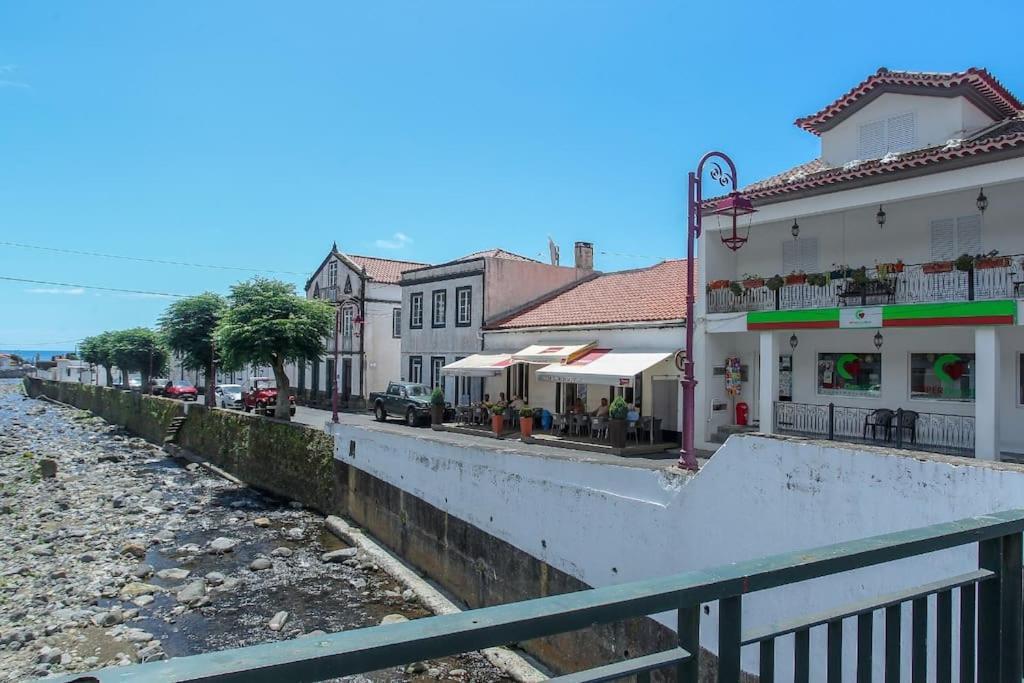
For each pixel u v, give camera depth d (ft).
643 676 6.38
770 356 59.52
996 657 9.17
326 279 153.99
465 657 42.75
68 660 41.91
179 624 48.32
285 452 89.92
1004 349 50.72
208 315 124.06
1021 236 49.62
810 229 61.82
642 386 75.31
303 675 4.96
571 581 41.63
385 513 66.08
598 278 105.81
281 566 61.11
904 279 53.11
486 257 103.30
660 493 36.45
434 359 114.52
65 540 68.59
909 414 53.67
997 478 23.29
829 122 62.69
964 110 54.44
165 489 93.97
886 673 8.43
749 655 29.37
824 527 28.76
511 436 82.48
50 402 248.11
